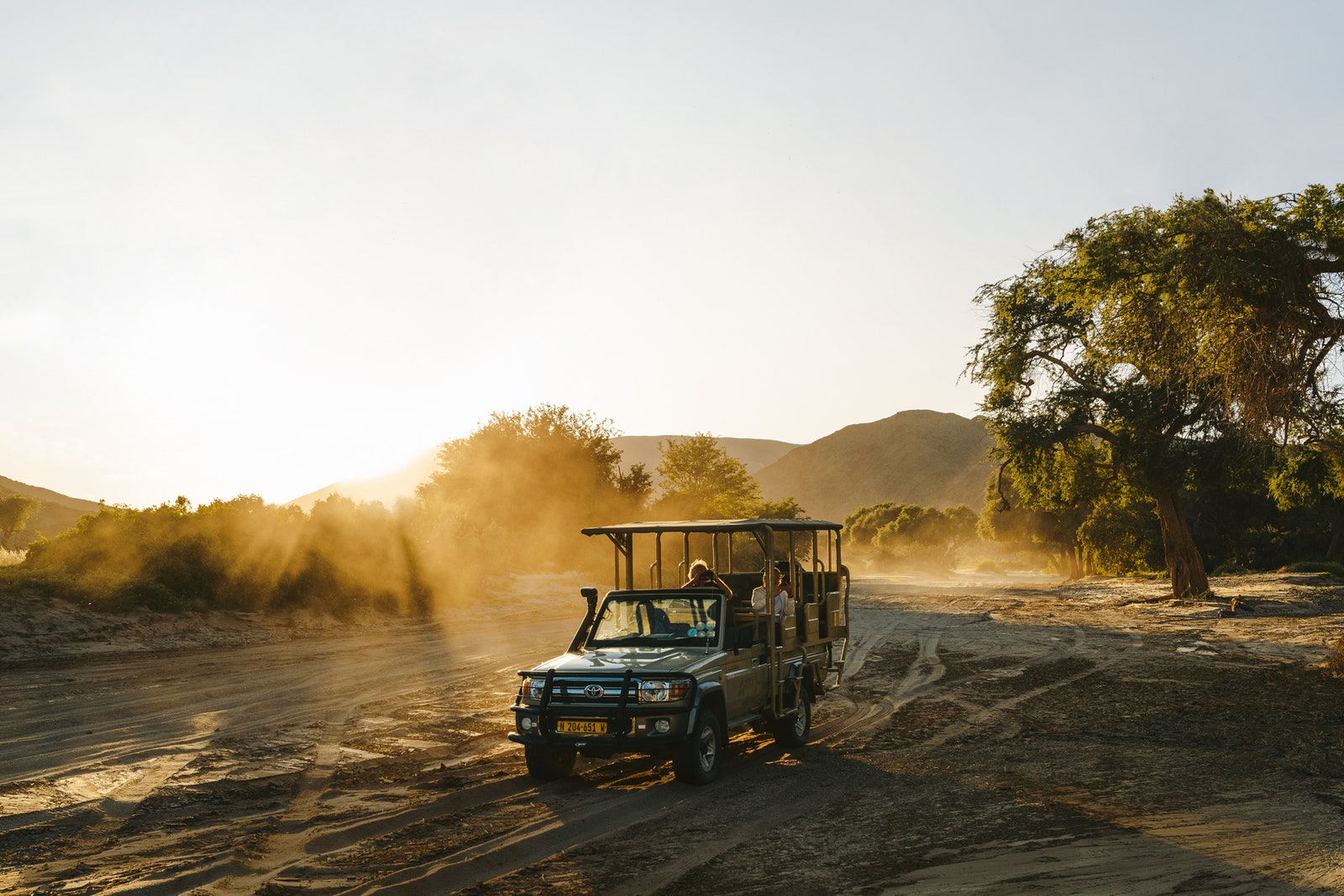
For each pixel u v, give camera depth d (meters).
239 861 6.73
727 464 72.19
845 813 7.96
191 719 12.55
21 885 6.22
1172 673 17.28
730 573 12.63
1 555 28.19
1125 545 58.00
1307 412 16.56
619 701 8.63
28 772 9.48
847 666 19.28
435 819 7.84
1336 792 8.49
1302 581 41.81
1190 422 31.45
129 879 6.33
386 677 16.91
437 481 49.75
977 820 7.70
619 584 11.23
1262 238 15.62
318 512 29.41
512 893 6.05
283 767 9.93
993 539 78.75
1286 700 13.92
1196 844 6.96
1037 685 16.16
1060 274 19.56
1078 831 7.32
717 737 9.27
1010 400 38.44
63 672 16.23
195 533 24.94
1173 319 16.73
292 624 23.95
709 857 6.76
